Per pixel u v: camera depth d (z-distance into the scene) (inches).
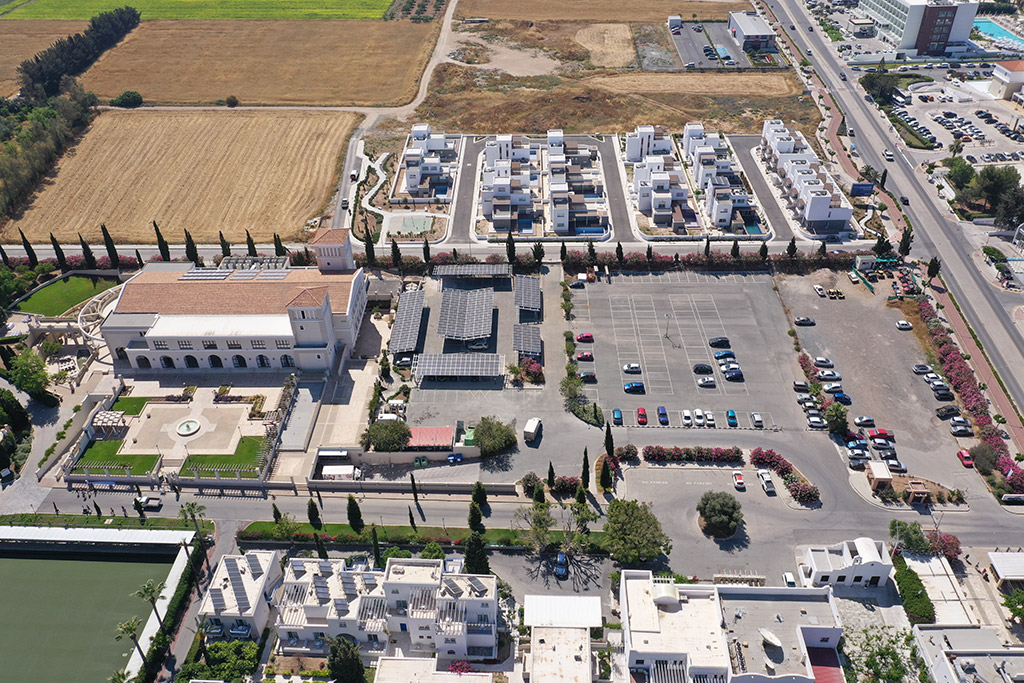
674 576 5738.2
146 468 6796.3
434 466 6820.9
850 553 5684.1
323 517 6333.7
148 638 5423.2
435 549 5880.9
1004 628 5403.5
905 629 5354.3
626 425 7185.0
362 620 5354.3
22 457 6963.6
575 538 5910.4
